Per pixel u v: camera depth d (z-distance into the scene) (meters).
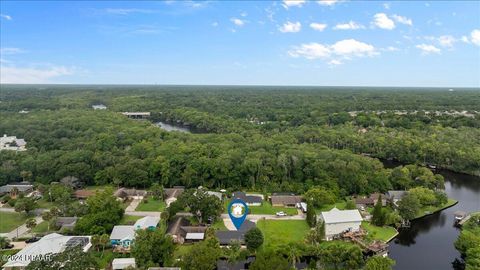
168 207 123.69
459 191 159.38
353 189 148.75
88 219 109.12
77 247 75.88
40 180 157.75
